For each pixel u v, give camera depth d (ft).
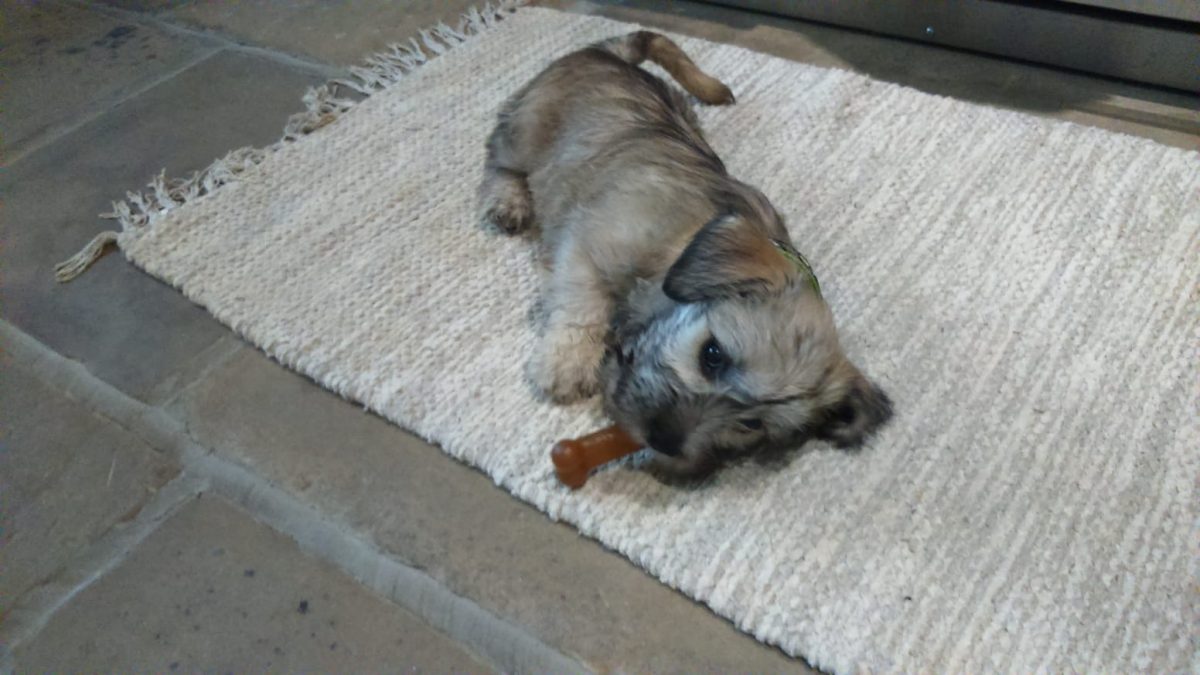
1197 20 3.02
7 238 2.94
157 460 2.36
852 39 3.63
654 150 2.44
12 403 2.49
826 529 2.12
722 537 2.11
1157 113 3.16
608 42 3.07
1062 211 2.78
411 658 2.02
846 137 3.07
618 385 2.19
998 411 2.32
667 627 2.02
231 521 2.24
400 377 2.42
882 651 1.95
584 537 2.15
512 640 2.02
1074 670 1.92
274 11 3.98
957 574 2.05
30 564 2.19
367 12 3.92
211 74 3.62
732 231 2.07
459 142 3.14
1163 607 1.99
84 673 2.02
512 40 3.60
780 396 2.04
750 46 3.64
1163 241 2.68
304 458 2.32
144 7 4.10
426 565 2.13
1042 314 2.52
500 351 2.48
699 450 2.10
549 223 2.61
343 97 3.45
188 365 2.54
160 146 3.27
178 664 2.02
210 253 2.79
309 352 2.49
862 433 2.18
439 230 2.83
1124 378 2.37
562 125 2.70
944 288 2.60
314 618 2.08
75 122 3.42
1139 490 2.17
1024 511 2.15
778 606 2.01
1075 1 3.16
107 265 2.83
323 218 2.88
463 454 2.27
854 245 2.73
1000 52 3.44
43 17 4.08
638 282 2.27
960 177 2.91
